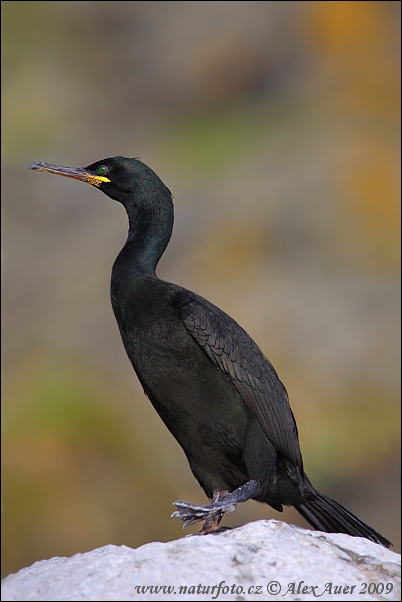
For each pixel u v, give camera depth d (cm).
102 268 1859
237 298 1720
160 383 696
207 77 2398
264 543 548
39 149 2214
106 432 1486
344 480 1500
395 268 1792
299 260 1811
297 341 1648
